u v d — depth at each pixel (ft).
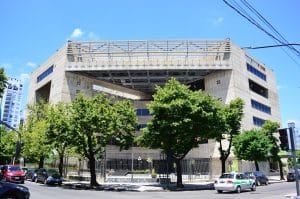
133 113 107.45
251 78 221.05
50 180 111.65
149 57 203.62
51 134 106.22
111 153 213.05
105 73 209.15
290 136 53.42
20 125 177.58
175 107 97.66
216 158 190.49
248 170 187.21
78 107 101.09
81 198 63.82
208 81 213.25
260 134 148.77
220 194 78.79
